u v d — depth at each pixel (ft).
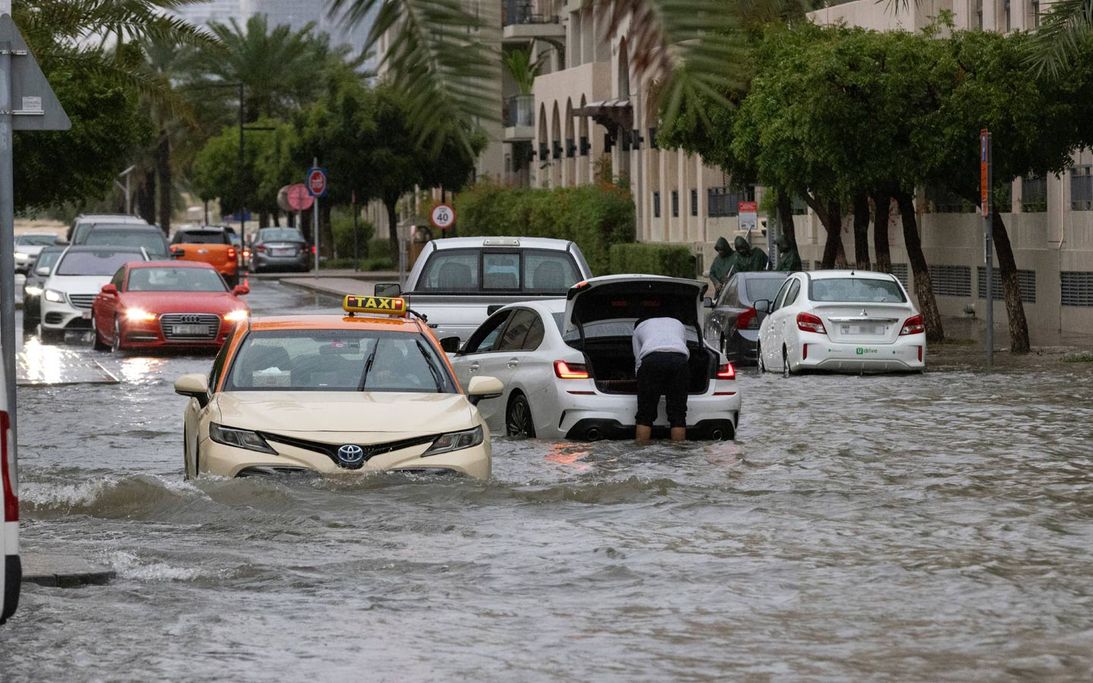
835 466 87.35
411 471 71.87
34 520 67.62
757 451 95.14
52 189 300.81
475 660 41.24
